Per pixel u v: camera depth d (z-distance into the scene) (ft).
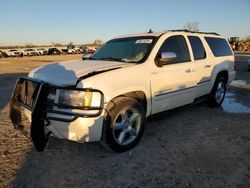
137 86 14.20
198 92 19.72
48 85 12.40
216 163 12.89
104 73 13.19
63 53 193.16
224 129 17.62
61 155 13.67
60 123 12.32
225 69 22.57
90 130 12.28
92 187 10.93
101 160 13.15
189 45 18.76
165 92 16.25
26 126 13.62
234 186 10.99
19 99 14.01
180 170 12.23
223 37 23.85
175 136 16.33
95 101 12.29
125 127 13.87
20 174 11.89
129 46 17.11
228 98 27.40
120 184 11.15
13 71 59.72
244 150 14.38
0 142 15.34
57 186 10.99
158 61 15.80
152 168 12.41
